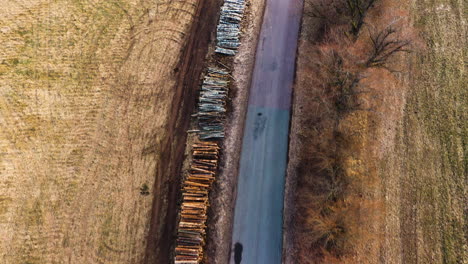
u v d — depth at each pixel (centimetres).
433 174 3216
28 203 3194
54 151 3391
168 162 3366
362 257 2969
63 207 3180
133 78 3709
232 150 3412
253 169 3372
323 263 2966
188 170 3325
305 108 3553
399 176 3225
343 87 3412
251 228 3173
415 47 3738
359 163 3256
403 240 3022
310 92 3597
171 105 3600
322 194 3120
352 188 3159
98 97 3625
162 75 3731
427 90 3553
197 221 3031
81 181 3278
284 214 3209
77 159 3359
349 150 3294
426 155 3288
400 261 2959
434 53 3719
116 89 3662
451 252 2950
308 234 3070
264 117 3562
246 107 3597
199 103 3544
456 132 3350
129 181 3281
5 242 3055
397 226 3064
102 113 3556
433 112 3453
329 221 3020
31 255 3019
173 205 3206
